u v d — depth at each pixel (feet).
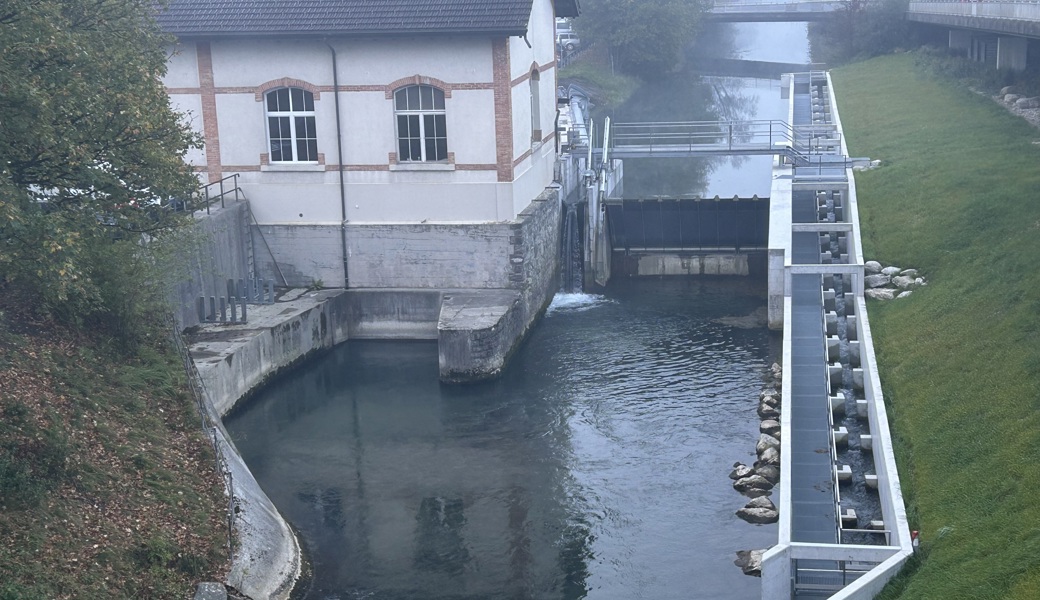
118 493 60.49
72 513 56.54
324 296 114.32
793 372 84.23
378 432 91.91
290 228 117.50
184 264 94.02
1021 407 62.59
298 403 98.89
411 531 74.28
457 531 74.18
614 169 168.96
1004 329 74.23
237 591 58.59
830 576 58.34
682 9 312.09
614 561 69.77
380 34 110.32
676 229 138.72
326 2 114.42
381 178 115.65
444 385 102.73
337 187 116.47
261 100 115.34
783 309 103.30
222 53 114.93
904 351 82.33
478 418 94.32
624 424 92.02
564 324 121.80
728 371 104.12
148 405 71.72
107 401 68.95
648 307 127.65
